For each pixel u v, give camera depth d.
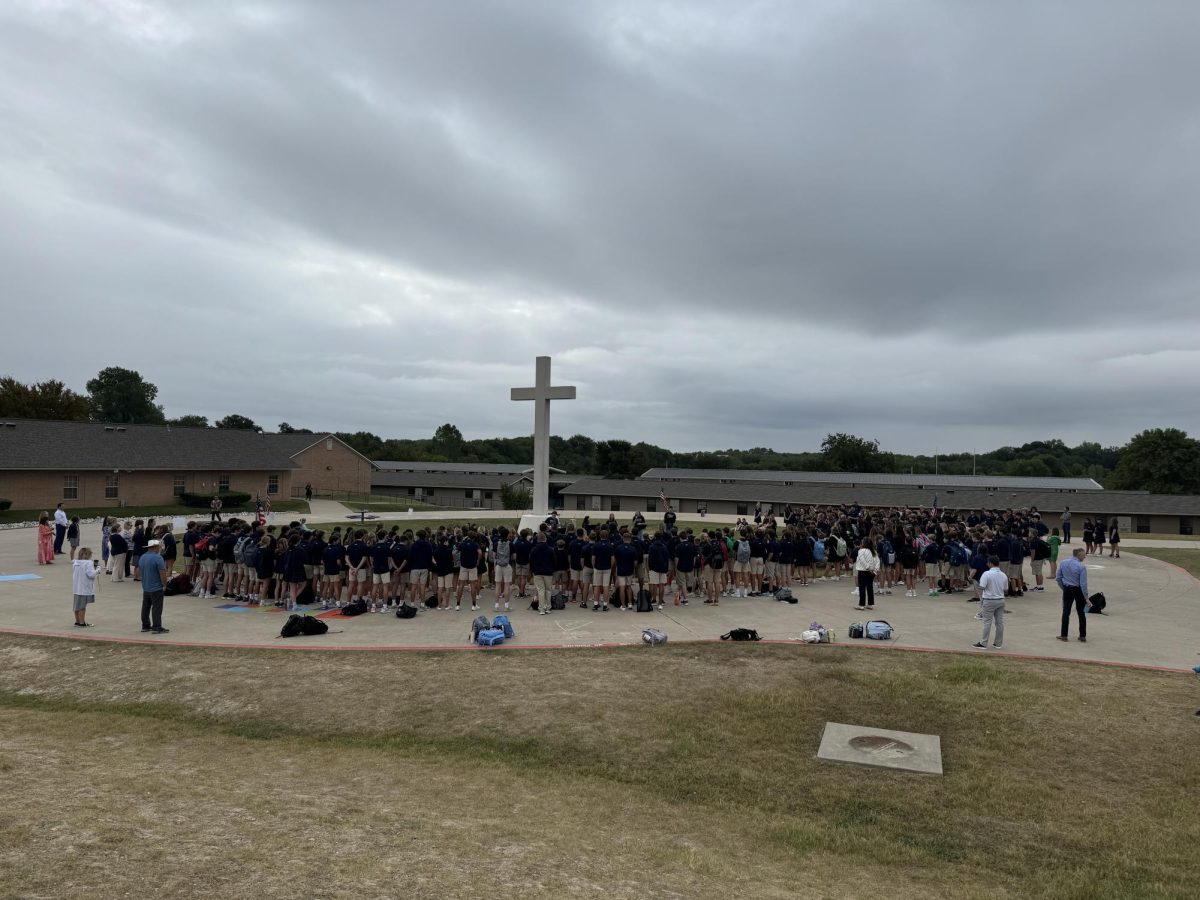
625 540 20.55
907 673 14.02
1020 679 13.66
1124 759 10.96
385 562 18.80
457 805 9.34
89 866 6.35
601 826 9.02
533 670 14.23
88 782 9.05
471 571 19.70
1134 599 22.36
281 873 6.55
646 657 14.94
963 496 66.38
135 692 13.68
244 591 21.09
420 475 91.12
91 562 17.58
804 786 10.48
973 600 21.53
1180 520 59.38
